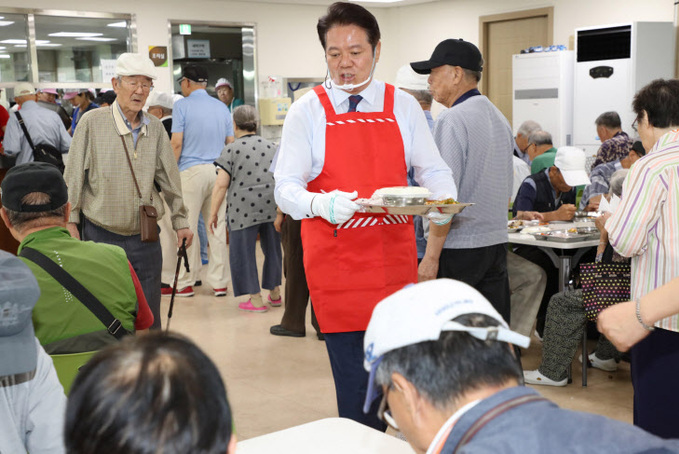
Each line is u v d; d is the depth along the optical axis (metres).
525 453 0.94
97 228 3.63
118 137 3.57
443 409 1.03
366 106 2.45
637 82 8.06
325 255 2.44
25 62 8.89
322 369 4.50
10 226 2.29
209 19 9.88
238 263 5.67
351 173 2.42
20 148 6.30
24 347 1.41
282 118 9.93
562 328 4.04
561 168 4.97
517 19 9.95
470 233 3.16
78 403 0.80
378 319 1.10
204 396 0.80
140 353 0.82
